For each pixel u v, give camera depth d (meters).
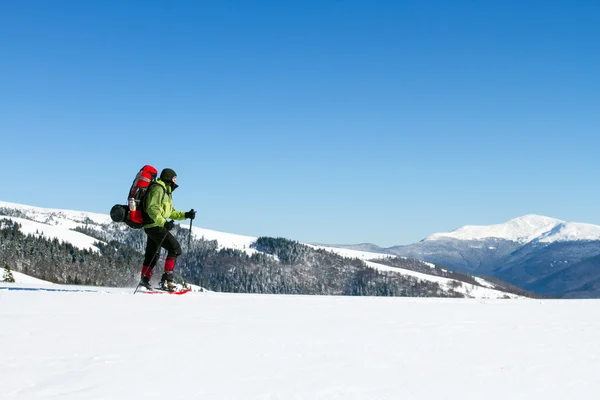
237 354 3.05
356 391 2.38
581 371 2.96
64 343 3.12
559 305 7.55
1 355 2.76
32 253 164.25
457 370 2.90
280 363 2.87
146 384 2.32
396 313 5.62
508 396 2.41
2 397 2.03
